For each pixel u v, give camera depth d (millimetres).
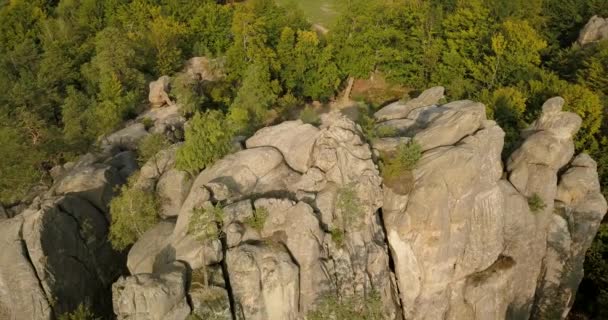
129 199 42812
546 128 47594
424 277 41250
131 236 43469
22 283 43031
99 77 82500
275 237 37281
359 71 85312
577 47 85812
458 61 83375
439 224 39938
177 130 63844
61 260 45062
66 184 49969
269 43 87812
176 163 44188
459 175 39812
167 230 41312
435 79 85562
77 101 73500
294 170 42000
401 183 40344
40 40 105375
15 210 55594
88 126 69562
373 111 79188
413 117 50062
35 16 109875
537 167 45781
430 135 42531
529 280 46344
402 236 40500
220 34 93688
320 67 83125
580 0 101812
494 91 70625
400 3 90750
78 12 107250
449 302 43219
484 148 41906
